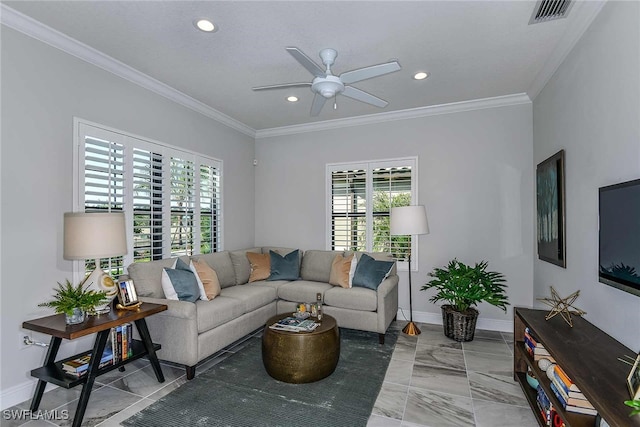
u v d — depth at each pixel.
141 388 2.60
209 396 2.48
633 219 1.76
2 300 2.34
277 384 2.66
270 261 4.55
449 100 4.06
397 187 4.50
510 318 3.95
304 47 2.80
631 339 1.87
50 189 2.61
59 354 2.69
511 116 3.97
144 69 3.22
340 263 4.17
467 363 3.06
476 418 2.22
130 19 2.41
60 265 2.67
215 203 4.54
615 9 2.02
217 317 3.00
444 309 3.75
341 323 3.72
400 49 2.83
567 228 2.76
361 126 4.72
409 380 2.74
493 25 2.48
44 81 2.58
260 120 4.82
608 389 1.46
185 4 2.24
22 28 2.42
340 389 2.59
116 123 3.14
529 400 2.30
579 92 2.54
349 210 4.77
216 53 2.91
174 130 3.83
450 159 4.24
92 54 2.87
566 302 2.59
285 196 5.21
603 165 2.17
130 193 3.26
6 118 2.36
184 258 3.60
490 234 4.05
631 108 1.86
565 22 2.44
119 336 2.48
